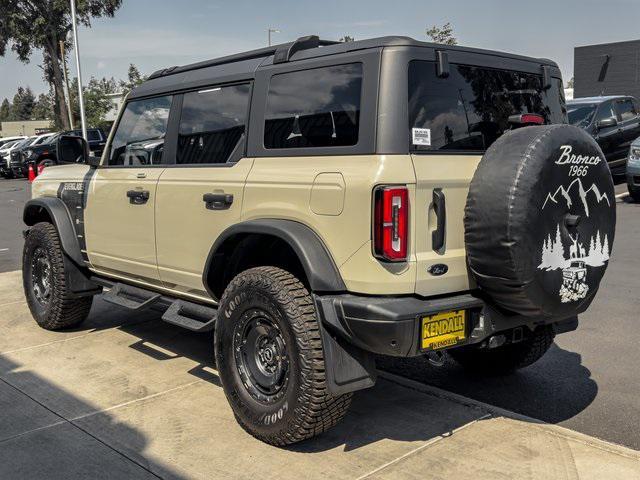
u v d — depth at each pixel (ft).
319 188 11.35
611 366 16.20
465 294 11.64
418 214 10.80
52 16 141.08
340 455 11.74
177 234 14.61
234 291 12.34
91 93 163.32
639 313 20.35
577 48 112.68
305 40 12.92
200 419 13.32
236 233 12.52
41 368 16.40
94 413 13.67
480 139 12.20
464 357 16.01
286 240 11.50
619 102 48.49
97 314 21.36
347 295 11.15
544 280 10.80
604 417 13.42
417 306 10.69
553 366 16.34
